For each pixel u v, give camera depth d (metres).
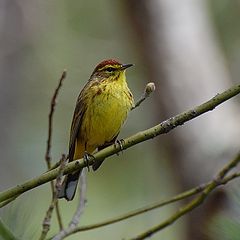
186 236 11.24
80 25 17.00
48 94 16.64
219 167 11.59
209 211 10.26
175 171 12.14
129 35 13.16
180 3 12.92
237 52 15.27
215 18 15.22
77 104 8.70
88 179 15.02
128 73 15.53
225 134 11.76
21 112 16.08
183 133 11.97
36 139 15.66
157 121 12.73
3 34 15.58
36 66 16.55
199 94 12.43
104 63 8.87
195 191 6.67
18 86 15.98
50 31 16.81
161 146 12.60
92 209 14.72
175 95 12.46
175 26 12.79
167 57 12.64
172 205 13.67
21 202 5.27
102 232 14.38
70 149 8.71
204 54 12.77
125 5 12.97
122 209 14.77
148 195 14.90
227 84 12.79
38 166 15.29
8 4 15.69
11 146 15.36
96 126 8.55
